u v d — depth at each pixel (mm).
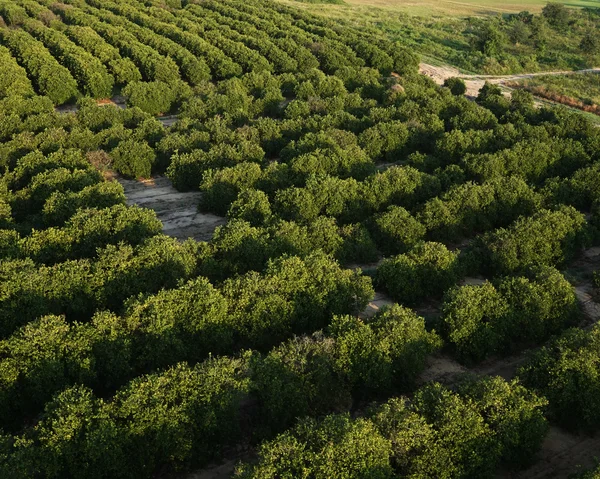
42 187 43375
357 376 27203
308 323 31359
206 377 24344
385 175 46031
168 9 117188
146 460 23125
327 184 43594
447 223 41688
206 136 54469
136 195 49875
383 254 41094
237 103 66000
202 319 28500
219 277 34875
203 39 93625
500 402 23719
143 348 27297
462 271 37062
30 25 93500
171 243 34156
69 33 89375
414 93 70250
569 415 26391
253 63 82750
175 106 71625
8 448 21641
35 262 34375
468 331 29906
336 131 55125
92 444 21703
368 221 42812
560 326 32062
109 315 27812
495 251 37750
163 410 23156
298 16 118562
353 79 80250
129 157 51594
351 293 32344
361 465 20609
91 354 26547
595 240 42969
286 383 25438
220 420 24219
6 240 35500
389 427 22469
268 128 57125
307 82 72438
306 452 20734
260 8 121312
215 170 47969
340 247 38500
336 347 27328
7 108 60312
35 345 25719
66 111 69438
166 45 87312
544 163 52062
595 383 25891
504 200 44156
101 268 31859
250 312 29922
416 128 59125
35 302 29562
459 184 47312
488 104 70312
